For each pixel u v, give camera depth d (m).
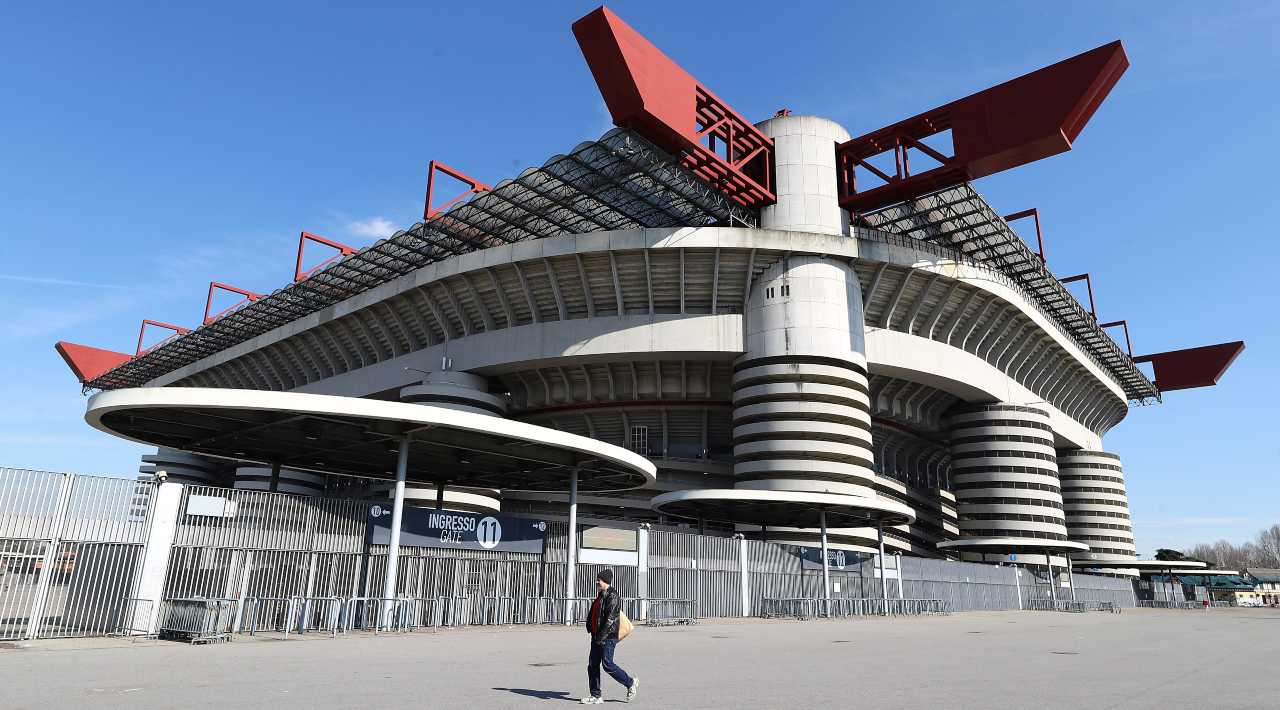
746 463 55.28
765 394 55.16
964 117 52.16
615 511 63.59
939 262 60.81
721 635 24.41
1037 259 66.56
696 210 57.06
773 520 51.47
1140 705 10.38
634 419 64.50
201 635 17.41
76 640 17.05
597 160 49.31
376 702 9.55
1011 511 71.19
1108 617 52.03
